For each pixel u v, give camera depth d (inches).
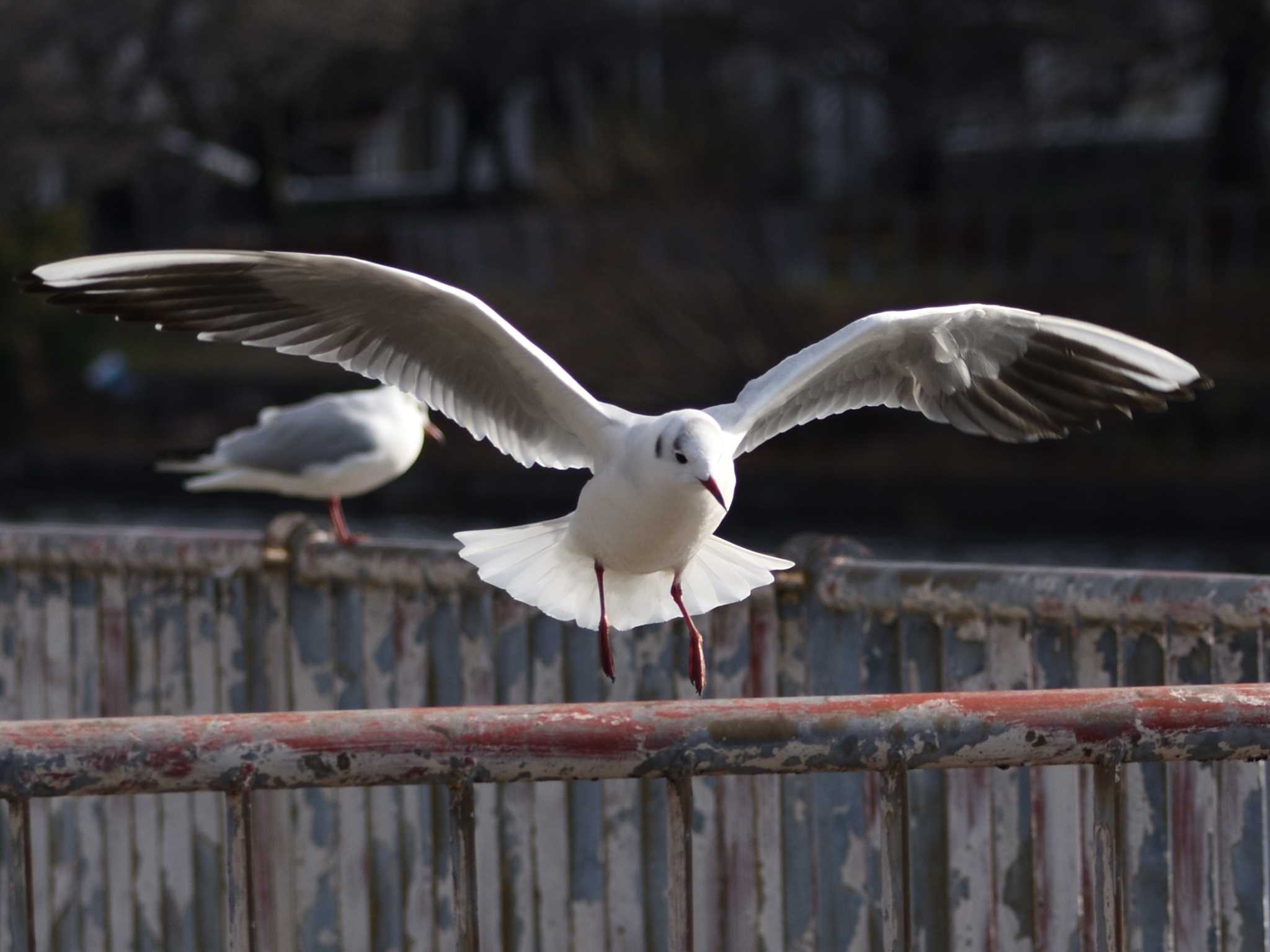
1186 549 1384.1
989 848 305.1
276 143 2719.0
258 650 378.3
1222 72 2015.3
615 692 354.9
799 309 1787.6
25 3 2250.2
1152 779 288.0
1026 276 1946.4
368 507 1724.9
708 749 193.5
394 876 359.9
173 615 386.0
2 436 2110.0
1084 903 294.4
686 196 1854.1
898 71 2116.1
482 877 353.4
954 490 1493.6
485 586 358.0
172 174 2669.8
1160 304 1813.5
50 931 390.3
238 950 193.2
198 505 1879.9
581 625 335.3
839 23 2113.7
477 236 2285.9
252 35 2322.8
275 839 370.3
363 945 362.6
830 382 379.2
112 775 186.9
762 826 326.6
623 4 2379.4
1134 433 1534.2
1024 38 1998.0
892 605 319.0
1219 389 1519.4
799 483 1563.7
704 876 332.8
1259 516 1365.7
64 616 397.7
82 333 2170.3
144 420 2091.5
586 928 343.3
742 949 329.7
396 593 367.2
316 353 346.3
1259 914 275.7
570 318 1839.3
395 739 190.7
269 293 335.9
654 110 2111.2
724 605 335.6
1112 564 1344.7
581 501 332.5
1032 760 197.0
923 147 2197.3
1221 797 279.4
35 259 2167.8
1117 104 2092.8
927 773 311.7
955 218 2048.5
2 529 406.3
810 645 332.8
